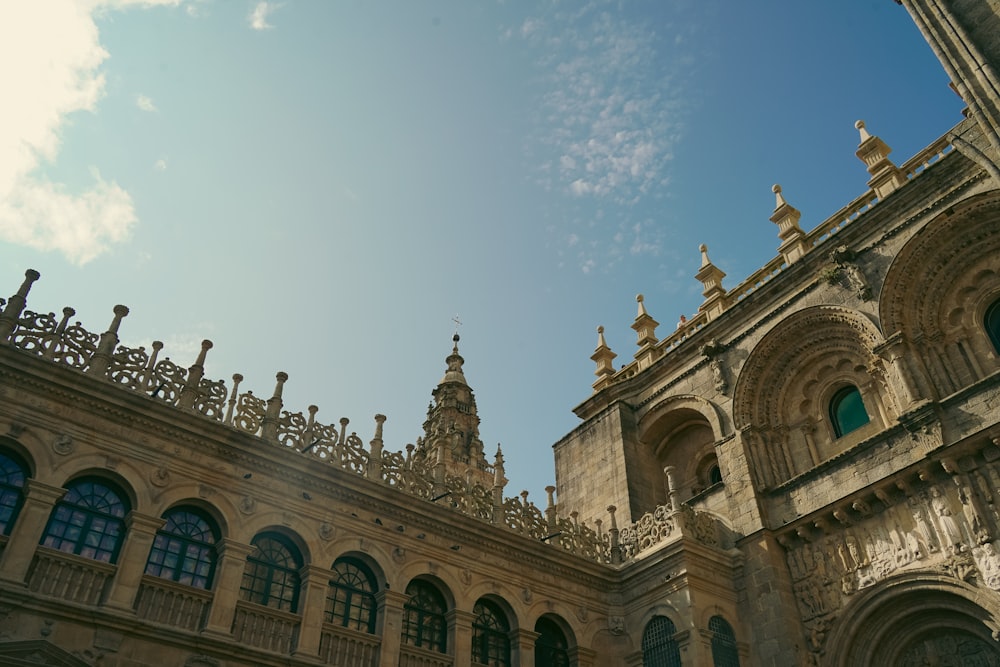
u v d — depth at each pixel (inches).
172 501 741.9
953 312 964.6
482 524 941.8
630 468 1258.6
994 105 847.1
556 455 1419.8
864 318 1018.1
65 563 666.8
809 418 1090.7
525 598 943.0
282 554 806.5
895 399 965.8
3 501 665.6
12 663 591.8
